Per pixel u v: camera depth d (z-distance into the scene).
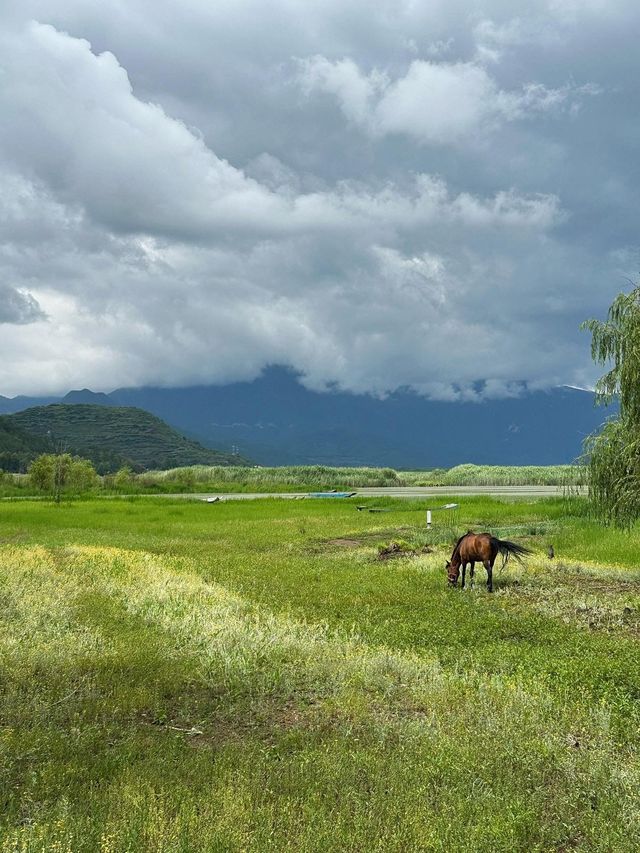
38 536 32.09
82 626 11.88
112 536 32.19
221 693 8.92
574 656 10.94
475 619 13.83
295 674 9.55
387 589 17.17
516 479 81.56
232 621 12.44
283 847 4.92
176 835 5.02
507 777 6.27
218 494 69.88
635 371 17.08
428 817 5.46
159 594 15.17
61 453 74.88
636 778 6.26
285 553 25.92
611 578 18.77
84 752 6.73
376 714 8.12
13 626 11.57
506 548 17.56
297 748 7.12
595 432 18.55
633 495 17.27
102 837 4.91
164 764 6.44
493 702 8.41
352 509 47.50
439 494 61.09
